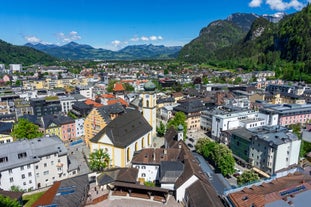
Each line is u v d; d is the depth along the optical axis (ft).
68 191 230.68
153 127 439.22
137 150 343.87
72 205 213.46
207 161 345.72
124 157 308.40
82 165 353.10
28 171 274.77
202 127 527.81
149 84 407.03
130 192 249.14
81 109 565.53
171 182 252.21
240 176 285.43
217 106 586.86
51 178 297.94
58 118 457.68
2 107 606.55
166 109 573.33
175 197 245.24
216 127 449.89
